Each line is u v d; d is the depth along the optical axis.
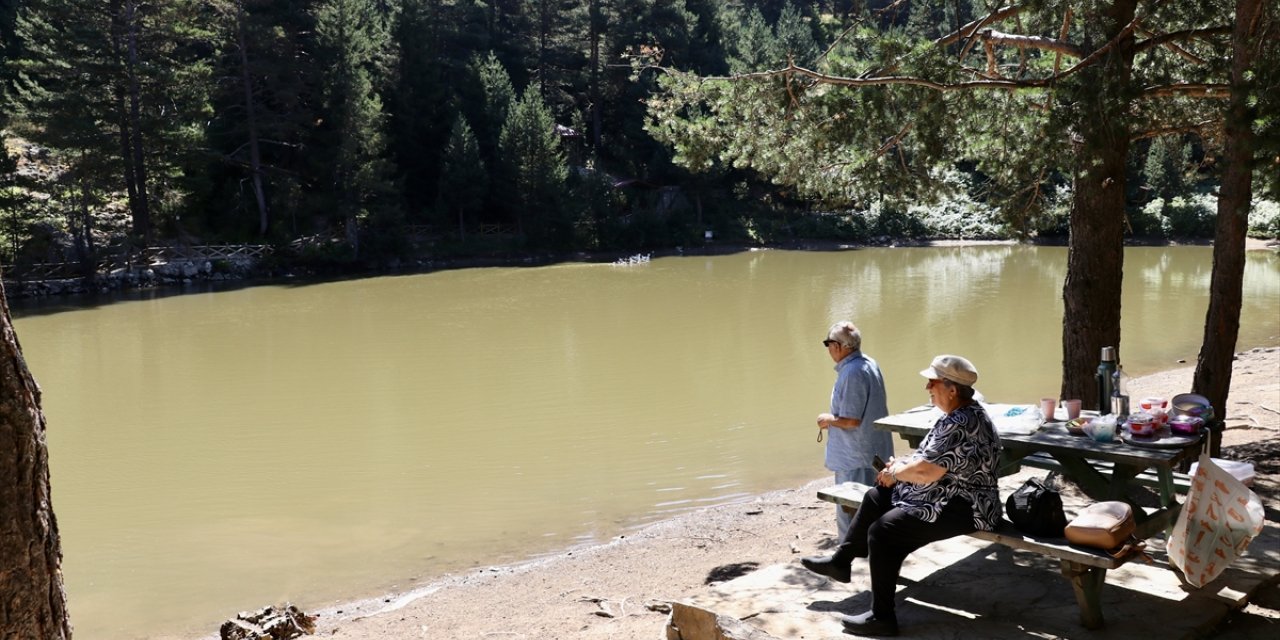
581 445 13.37
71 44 40.81
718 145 9.55
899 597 4.81
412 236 51.16
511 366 20.31
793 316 27.72
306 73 49.00
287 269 45.66
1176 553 4.41
